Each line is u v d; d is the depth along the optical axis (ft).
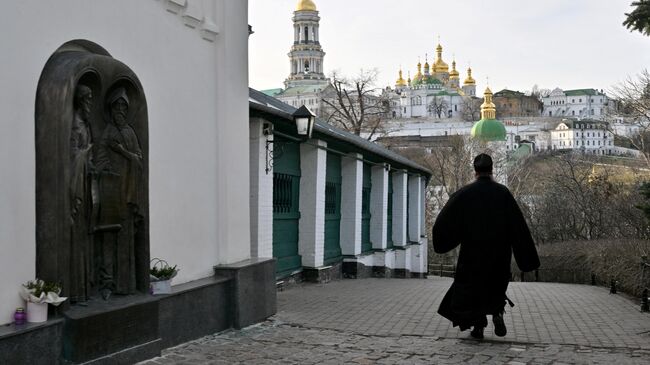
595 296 49.39
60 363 17.75
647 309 37.47
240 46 30.42
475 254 26.32
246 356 23.18
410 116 535.60
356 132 169.68
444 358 23.48
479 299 26.45
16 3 17.79
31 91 18.19
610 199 119.14
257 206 40.52
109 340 19.54
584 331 29.86
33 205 18.08
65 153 18.34
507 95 558.97
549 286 63.82
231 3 29.63
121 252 21.26
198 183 27.48
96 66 19.75
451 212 26.81
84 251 19.62
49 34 19.02
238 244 30.12
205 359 22.33
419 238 98.32
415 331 29.37
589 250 83.92
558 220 131.85
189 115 26.86
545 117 531.91
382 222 74.54
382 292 47.50
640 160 144.46
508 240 26.55
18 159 17.69
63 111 18.30
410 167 87.97
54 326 17.47
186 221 26.55
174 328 23.86
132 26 23.16
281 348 24.80
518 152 279.28
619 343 26.68
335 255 61.36
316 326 30.37
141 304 21.16
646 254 49.08
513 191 176.35
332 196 61.46
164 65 25.13
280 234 48.75
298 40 424.05
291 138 45.32
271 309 31.24
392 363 22.61
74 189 18.86
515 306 40.24
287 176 49.75
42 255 18.15
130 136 21.49
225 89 29.17
